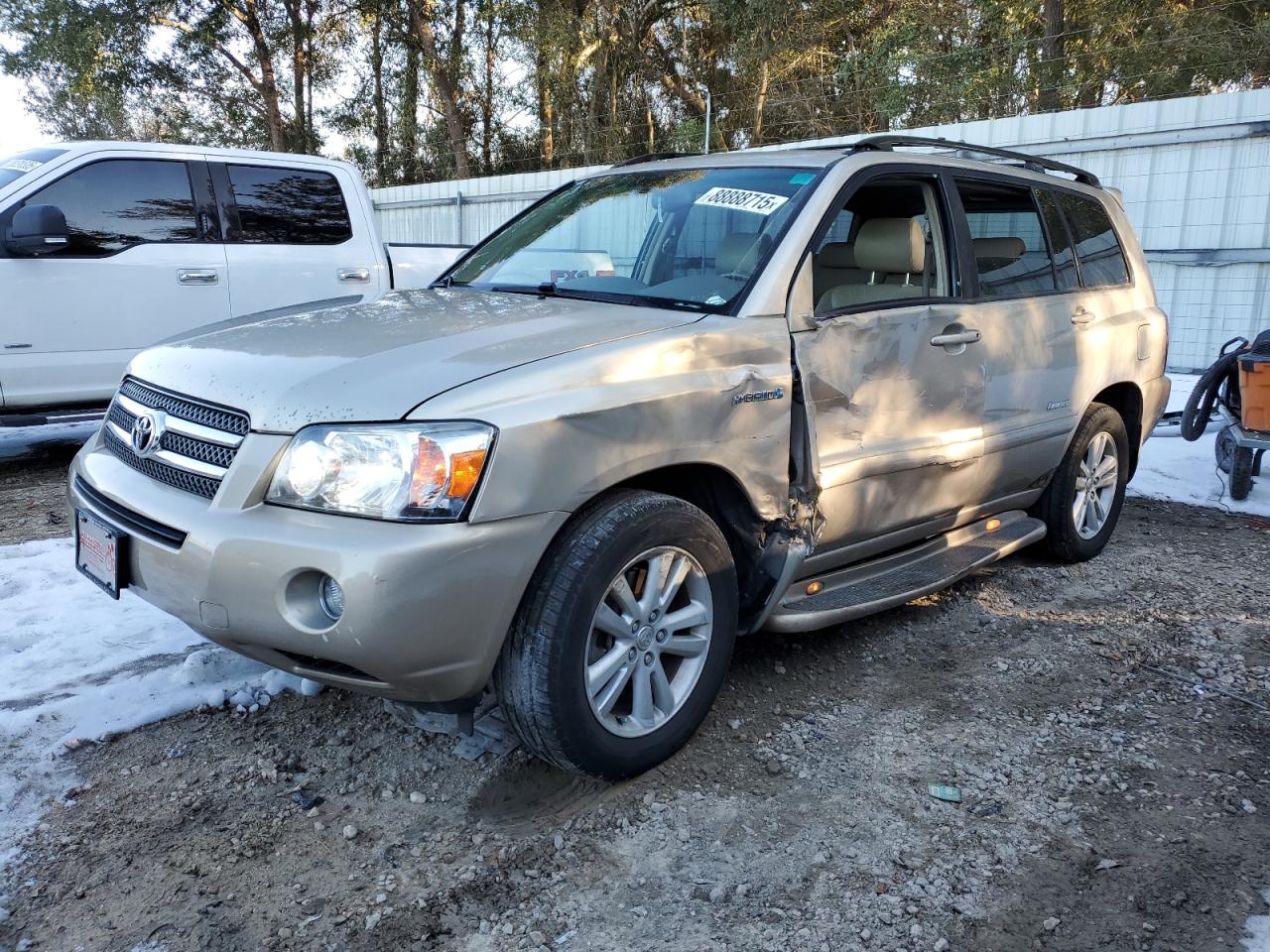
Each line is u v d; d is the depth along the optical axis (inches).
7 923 88.5
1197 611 170.9
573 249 153.7
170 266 260.2
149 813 105.3
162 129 1350.9
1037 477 179.3
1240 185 431.8
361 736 121.6
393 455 92.2
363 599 89.3
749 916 91.0
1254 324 435.8
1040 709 133.3
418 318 121.3
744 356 117.7
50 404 246.7
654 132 1177.4
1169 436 317.7
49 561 179.9
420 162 1354.6
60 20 1130.0
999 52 908.0
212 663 135.6
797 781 113.7
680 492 123.8
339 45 1315.2
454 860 98.7
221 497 97.0
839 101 988.6
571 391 100.5
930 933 89.0
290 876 95.8
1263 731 128.1
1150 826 106.0
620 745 107.8
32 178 241.1
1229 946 87.7
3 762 113.2
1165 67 884.0
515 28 1192.2
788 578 122.6
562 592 99.7
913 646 153.9
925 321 143.9
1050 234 181.5
